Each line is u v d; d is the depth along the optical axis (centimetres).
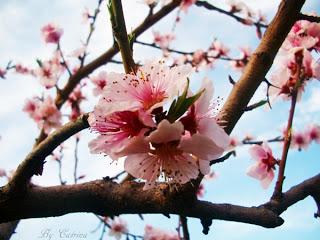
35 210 22
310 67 30
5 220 22
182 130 18
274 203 22
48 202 21
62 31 75
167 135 18
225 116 21
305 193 23
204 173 19
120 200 21
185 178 19
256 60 23
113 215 22
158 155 19
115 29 20
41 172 22
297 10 23
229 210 21
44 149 22
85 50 64
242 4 70
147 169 19
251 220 21
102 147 19
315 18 23
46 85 72
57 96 67
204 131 18
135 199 21
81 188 21
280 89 31
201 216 21
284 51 31
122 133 19
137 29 58
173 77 19
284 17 23
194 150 18
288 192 22
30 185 22
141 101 19
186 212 21
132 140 18
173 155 19
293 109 24
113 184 21
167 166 19
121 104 18
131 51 21
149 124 18
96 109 18
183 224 26
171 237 77
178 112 18
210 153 18
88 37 64
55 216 22
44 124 66
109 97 19
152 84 19
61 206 21
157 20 59
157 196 21
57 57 74
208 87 18
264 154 31
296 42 31
